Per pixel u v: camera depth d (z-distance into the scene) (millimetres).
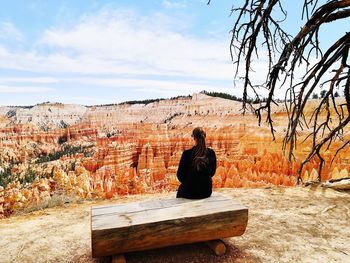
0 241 4789
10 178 75062
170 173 52750
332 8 4406
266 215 5984
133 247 3623
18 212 7000
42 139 158000
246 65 5312
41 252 4383
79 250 4453
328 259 4203
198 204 4156
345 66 4637
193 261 4012
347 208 6363
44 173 80125
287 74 4832
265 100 5406
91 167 65750
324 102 5020
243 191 7934
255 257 4191
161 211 3930
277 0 4816
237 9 5484
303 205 6613
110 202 7594
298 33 4766
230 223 3941
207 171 4332
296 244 4656
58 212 6547
